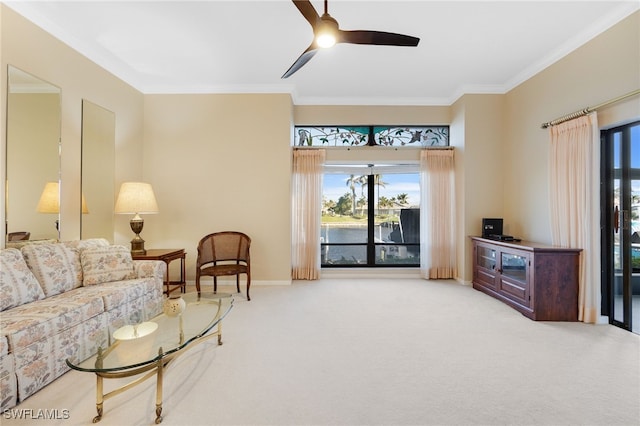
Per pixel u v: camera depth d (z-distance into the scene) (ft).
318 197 14.48
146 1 7.91
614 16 8.36
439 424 4.75
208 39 9.75
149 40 9.77
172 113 13.51
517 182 12.64
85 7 8.11
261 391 5.62
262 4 8.07
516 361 6.72
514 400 5.34
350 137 15.29
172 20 8.73
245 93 13.57
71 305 6.46
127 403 5.27
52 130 8.86
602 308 9.20
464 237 13.58
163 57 10.89
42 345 5.65
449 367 6.47
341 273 15.08
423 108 14.99
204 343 7.63
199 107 13.55
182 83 13.14
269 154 13.62
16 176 7.84
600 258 9.10
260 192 13.64
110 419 4.87
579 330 8.48
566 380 5.95
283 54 10.71
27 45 8.12
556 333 8.26
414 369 6.39
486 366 6.50
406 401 5.32
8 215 7.64
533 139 11.73
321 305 10.72
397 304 10.82
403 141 15.28
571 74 9.94
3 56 7.55
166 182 13.56
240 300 11.34
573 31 9.27
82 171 9.98
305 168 14.47
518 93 12.59
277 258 13.69
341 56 10.86
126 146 12.30
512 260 10.59
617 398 5.38
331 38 6.55
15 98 7.84
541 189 11.31
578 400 5.32
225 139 13.60
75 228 9.68
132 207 10.78
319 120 14.99
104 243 9.68
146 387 5.74
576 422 4.78
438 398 5.41
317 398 5.41
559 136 10.02
